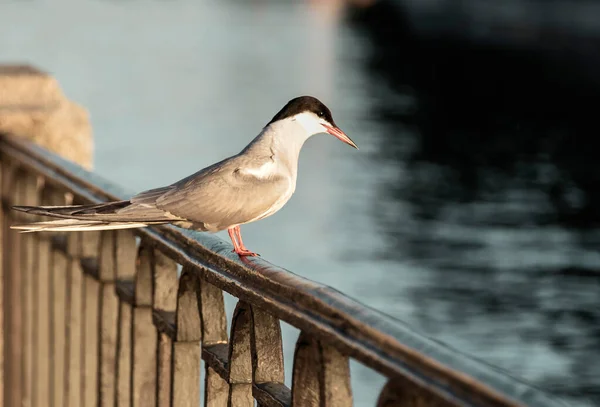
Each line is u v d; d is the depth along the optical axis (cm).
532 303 1800
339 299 254
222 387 337
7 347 590
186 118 3791
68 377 479
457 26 7875
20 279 573
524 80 5253
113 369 435
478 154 3372
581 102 4575
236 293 306
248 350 313
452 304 1792
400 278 1925
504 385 195
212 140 3362
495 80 5253
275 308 279
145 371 398
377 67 5744
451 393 205
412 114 4162
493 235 2294
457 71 5603
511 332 1656
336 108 4234
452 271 1980
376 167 3048
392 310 1748
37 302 538
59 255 506
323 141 3419
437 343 218
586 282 1933
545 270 2006
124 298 407
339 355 259
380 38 7494
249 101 4362
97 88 4422
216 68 5438
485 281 1923
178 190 346
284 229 2245
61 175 477
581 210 2578
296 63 5847
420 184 2842
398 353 223
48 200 512
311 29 8038
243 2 10319
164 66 5347
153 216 340
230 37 7100
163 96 4316
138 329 396
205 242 338
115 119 3666
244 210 347
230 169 349
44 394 539
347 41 7225
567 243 2230
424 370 214
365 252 2083
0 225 596
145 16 8162
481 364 204
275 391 292
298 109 361
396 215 2439
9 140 582
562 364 1535
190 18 8381
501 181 2941
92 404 458
